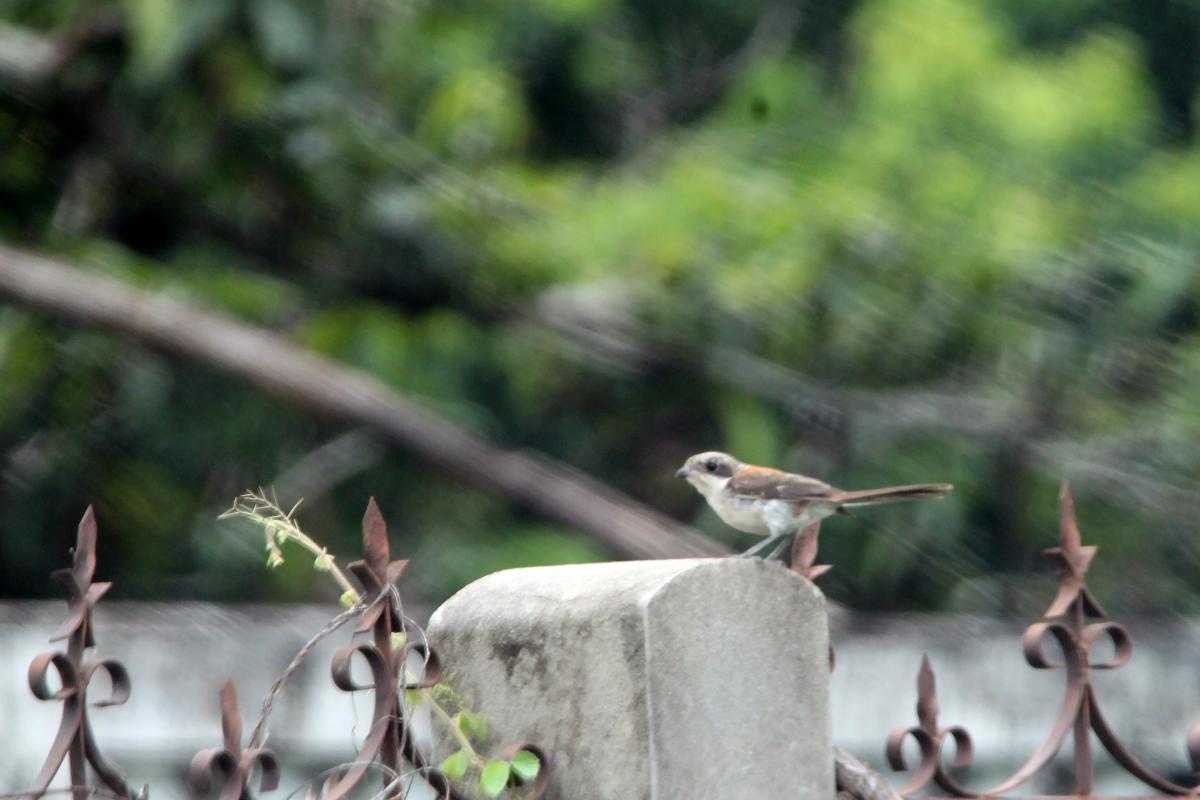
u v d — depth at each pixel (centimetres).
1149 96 1438
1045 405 1317
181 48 1334
